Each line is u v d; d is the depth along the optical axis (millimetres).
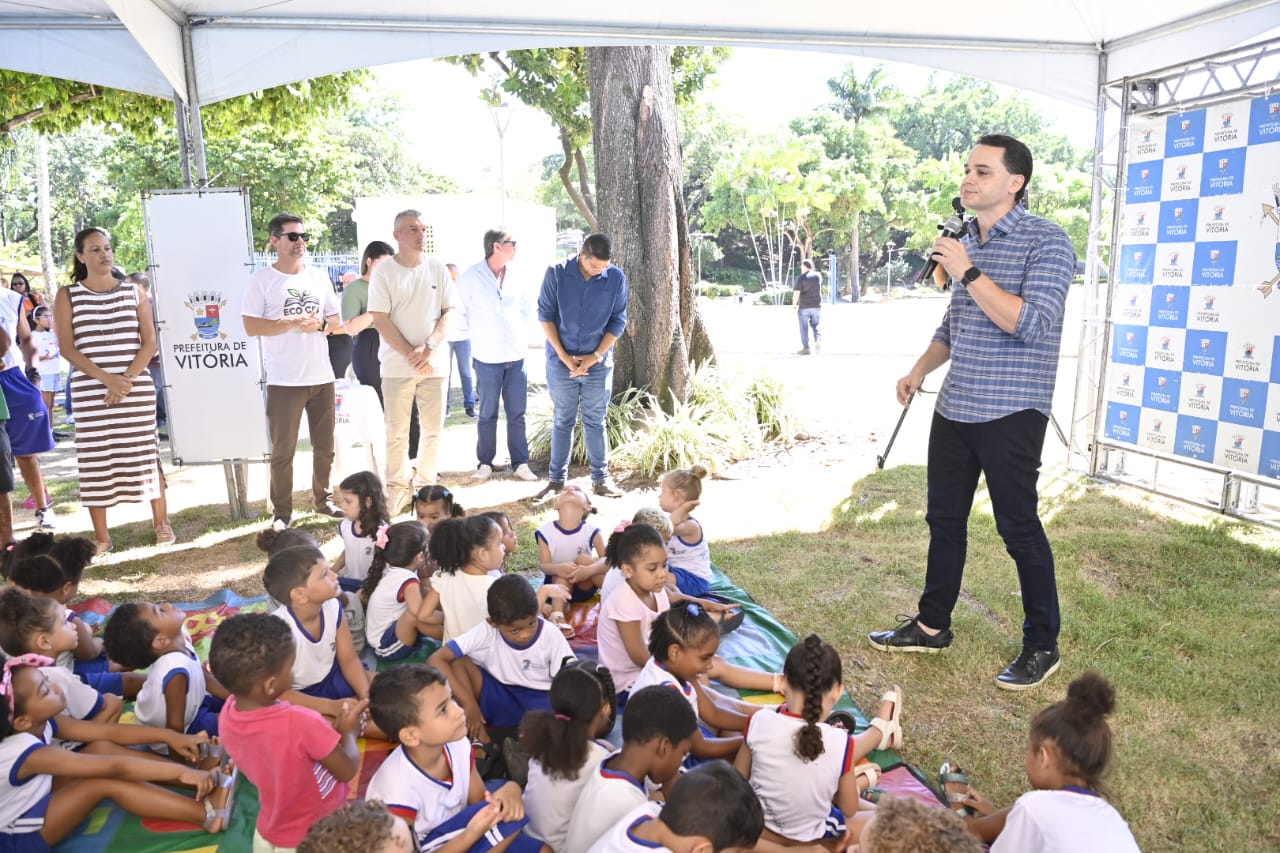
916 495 6668
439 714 2383
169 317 5820
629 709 2420
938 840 1841
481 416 7355
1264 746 3359
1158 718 3555
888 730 3252
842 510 6305
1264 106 5527
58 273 28750
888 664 4016
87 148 39375
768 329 23734
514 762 2939
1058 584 4879
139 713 3150
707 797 2002
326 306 6121
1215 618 4457
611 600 3461
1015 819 2260
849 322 26125
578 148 17438
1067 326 20875
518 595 3107
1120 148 6664
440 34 5918
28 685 2711
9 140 14742
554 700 2557
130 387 5488
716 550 5539
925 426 9156
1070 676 3875
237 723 2557
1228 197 5797
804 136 42062
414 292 5973
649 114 8008
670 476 4488
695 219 48188
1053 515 6164
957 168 41844
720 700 3352
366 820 1881
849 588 4879
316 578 3172
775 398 8719
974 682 3863
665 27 6145
